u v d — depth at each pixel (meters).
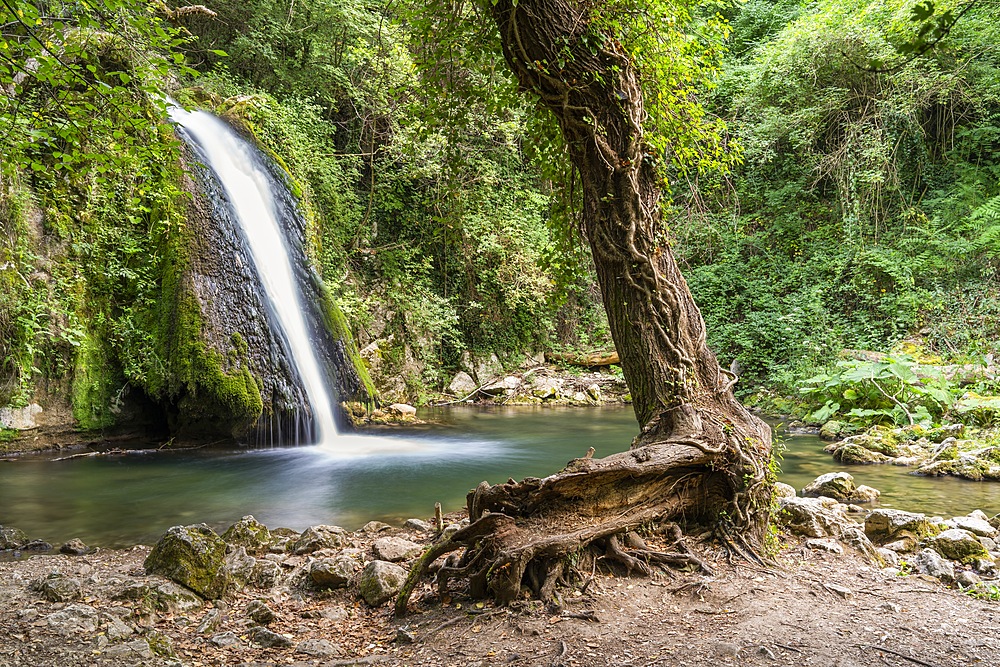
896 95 15.81
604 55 4.55
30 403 9.12
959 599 3.66
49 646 3.16
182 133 10.83
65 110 4.85
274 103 14.28
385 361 14.89
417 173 15.71
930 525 4.94
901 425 10.61
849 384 11.72
